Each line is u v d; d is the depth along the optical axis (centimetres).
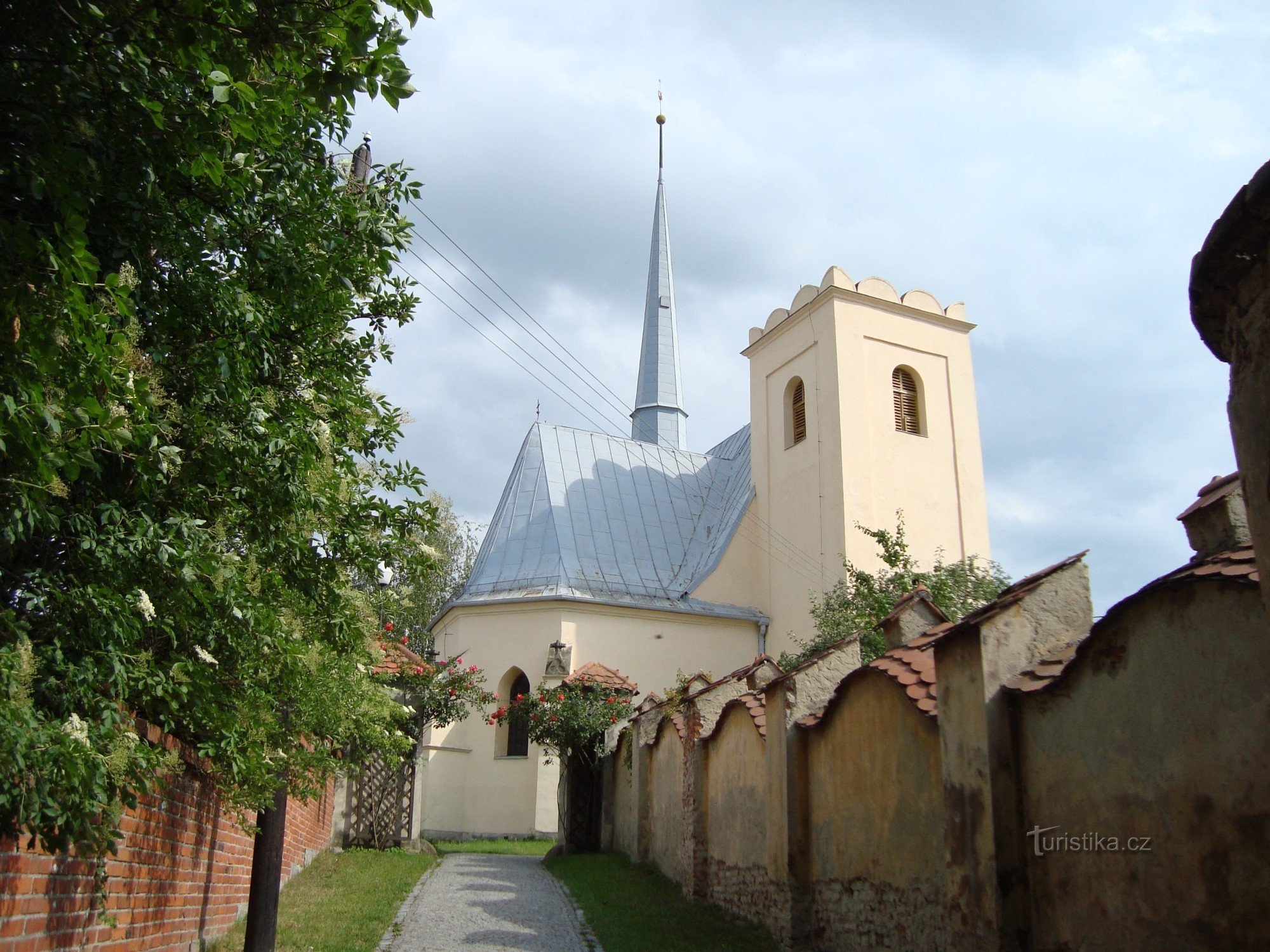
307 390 842
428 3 548
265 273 774
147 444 606
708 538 3675
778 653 3381
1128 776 678
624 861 2103
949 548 3409
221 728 745
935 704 909
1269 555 512
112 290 531
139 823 801
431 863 2108
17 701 505
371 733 1452
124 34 532
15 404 479
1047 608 848
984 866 794
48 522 539
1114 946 682
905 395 3538
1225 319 564
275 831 1039
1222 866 596
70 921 671
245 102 565
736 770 1458
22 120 536
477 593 3288
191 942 1002
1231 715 597
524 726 2873
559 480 3600
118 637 610
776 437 3650
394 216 845
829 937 1129
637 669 3198
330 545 845
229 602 695
